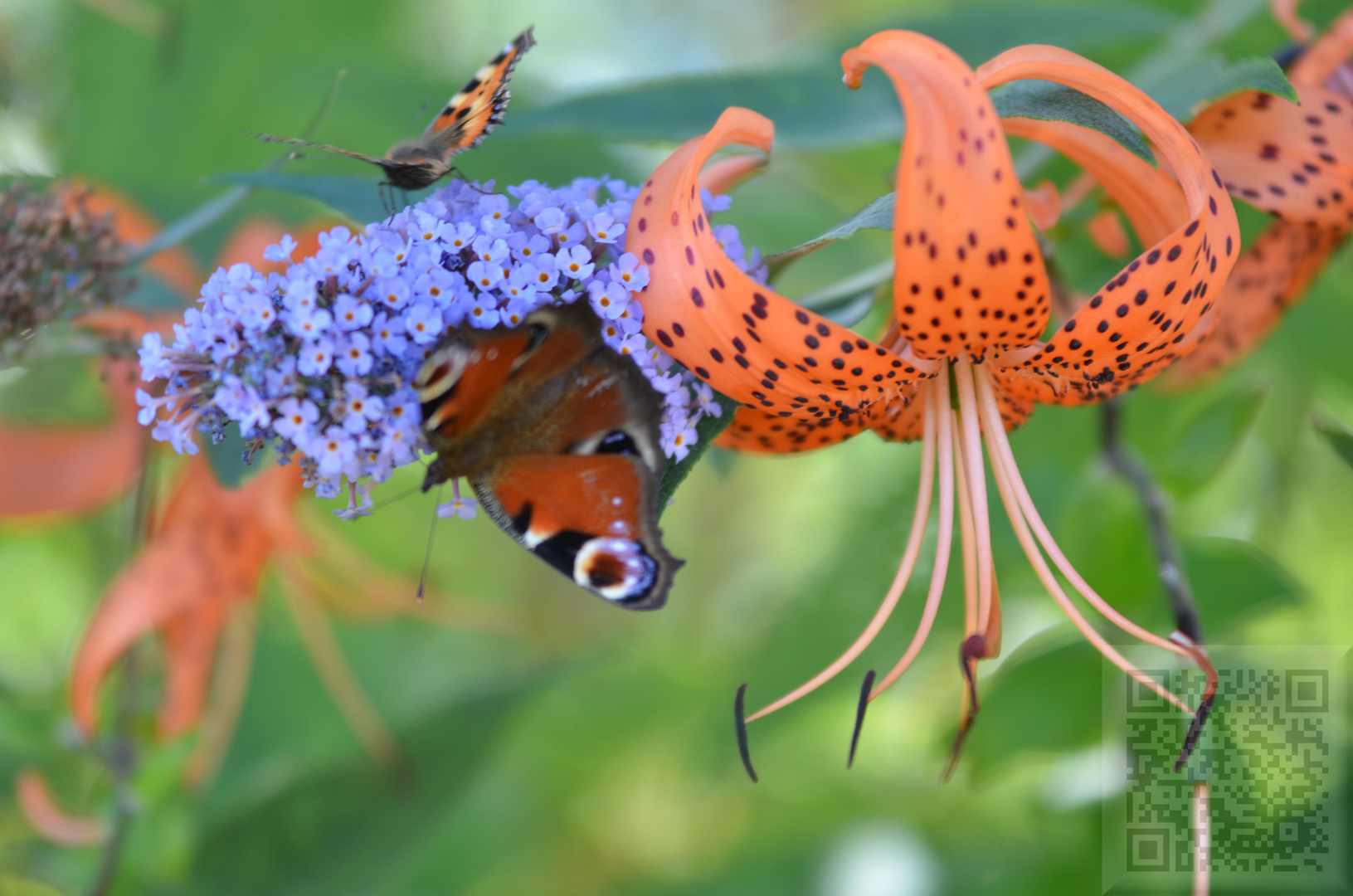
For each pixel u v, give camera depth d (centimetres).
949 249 60
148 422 60
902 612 82
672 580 60
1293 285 68
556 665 80
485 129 63
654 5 142
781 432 64
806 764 100
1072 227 66
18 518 73
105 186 72
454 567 119
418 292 60
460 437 60
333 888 74
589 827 114
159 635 73
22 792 73
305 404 59
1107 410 70
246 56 94
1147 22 73
